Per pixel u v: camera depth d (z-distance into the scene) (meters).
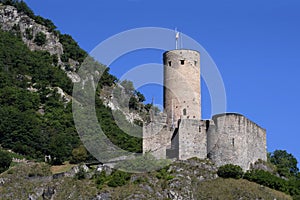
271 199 120.19
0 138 160.62
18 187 129.88
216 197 118.69
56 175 132.38
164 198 117.50
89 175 127.44
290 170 156.62
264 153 140.00
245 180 125.50
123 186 120.62
